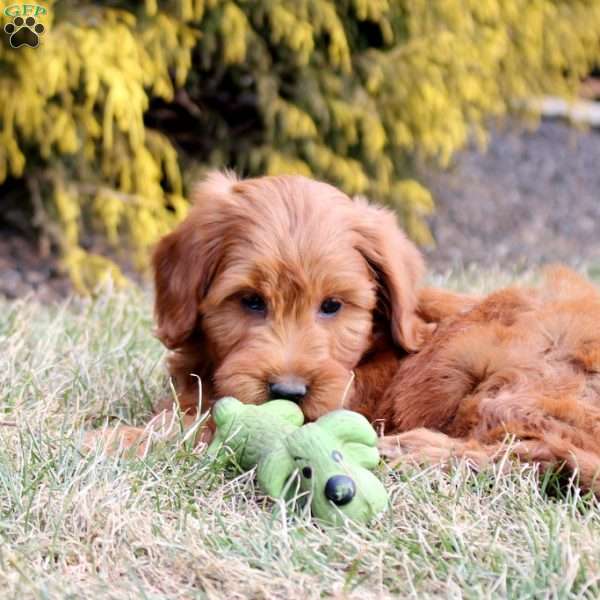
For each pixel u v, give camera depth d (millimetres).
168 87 1829
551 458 1104
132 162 1880
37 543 1020
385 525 1062
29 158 1874
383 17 1927
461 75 1989
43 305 1771
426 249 2270
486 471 1106
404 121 2002
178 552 1019
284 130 1957
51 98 1805
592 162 3055
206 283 1216
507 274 1944
